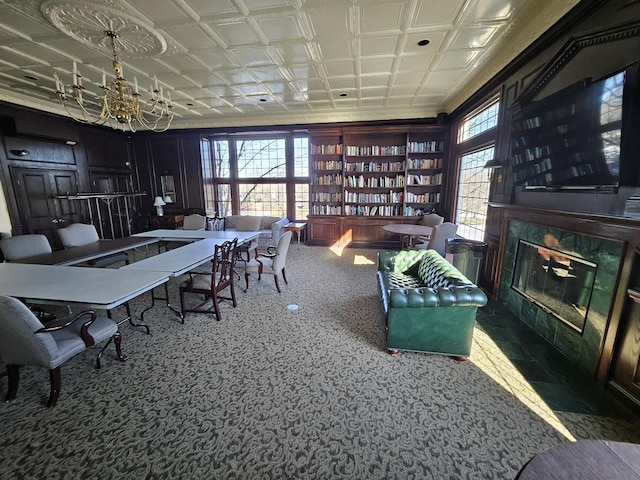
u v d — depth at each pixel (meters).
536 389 2.08
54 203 5.71
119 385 2.13
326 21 2.86
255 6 2.62
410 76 4.29
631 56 1.87
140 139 7.40
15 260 3.24
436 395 2.03
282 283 4.44
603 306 2.06
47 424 1.78
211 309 3.47
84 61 3.69
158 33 3.00
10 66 3.83
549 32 2.67
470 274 4.02
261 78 4.36
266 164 7.55
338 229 6.85
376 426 1.77
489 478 1.44
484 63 3.83
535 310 2.91
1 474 1.46
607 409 1.88
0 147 4.89
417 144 6.30
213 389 2.10
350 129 6.34
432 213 6.28
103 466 1.51
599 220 1.99
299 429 1.75
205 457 1.57
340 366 2.36
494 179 3.85
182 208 7.55
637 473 0.82
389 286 3.11
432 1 2.56
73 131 5.93
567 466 0.84
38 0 2.43
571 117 2.24
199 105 5.77
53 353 1.85
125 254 4.57
